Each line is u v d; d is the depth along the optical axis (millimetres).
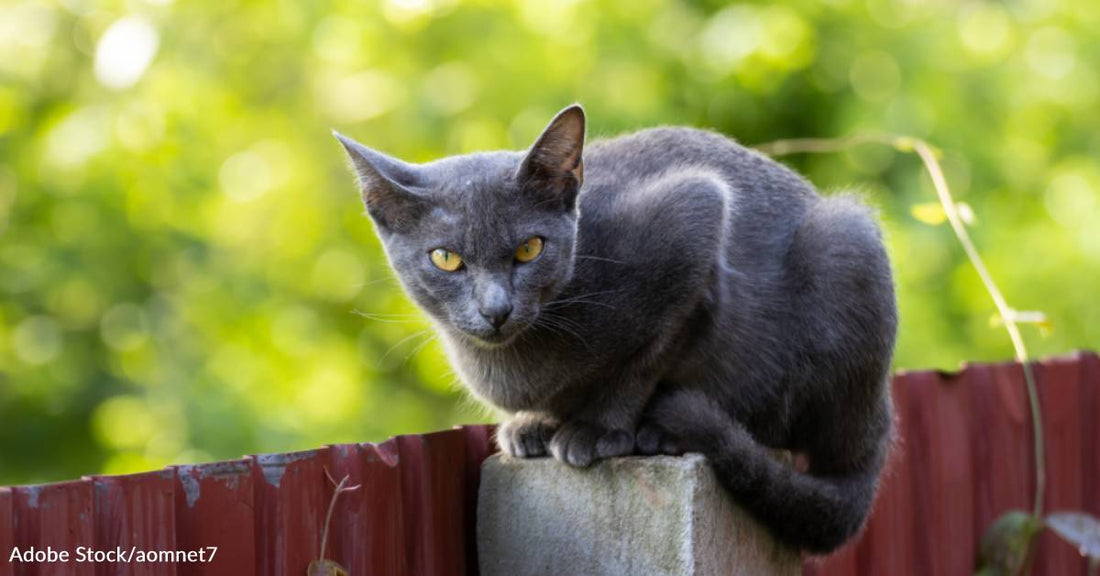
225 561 2984
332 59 8625
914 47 8383
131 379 9297
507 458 3775
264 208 8789
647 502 3516
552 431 3852
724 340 3984
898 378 4945
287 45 8961
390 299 8844
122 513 2789
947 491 5109
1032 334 8016
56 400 9359
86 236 8945
